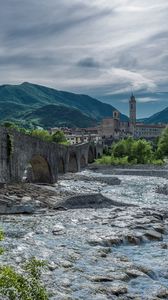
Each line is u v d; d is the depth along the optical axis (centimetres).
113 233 3241
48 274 2097
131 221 3841
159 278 2217
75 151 12712
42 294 1041
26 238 3039
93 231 3347
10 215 4112
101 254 2586
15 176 5350
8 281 994
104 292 1880
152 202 6000
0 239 1195
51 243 2895
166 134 18650
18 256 2439
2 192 4522
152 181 10469
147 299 1822
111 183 9512
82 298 1797
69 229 3441
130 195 6969
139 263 2481
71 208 4822
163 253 2764
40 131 19112
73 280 2033
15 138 5309
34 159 6925
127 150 17800
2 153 4916
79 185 8156
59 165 10438
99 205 5091
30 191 5022
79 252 2634
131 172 13462
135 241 3052
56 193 5538
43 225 3594
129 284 2047
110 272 2189
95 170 14775
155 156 18188
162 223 3894
